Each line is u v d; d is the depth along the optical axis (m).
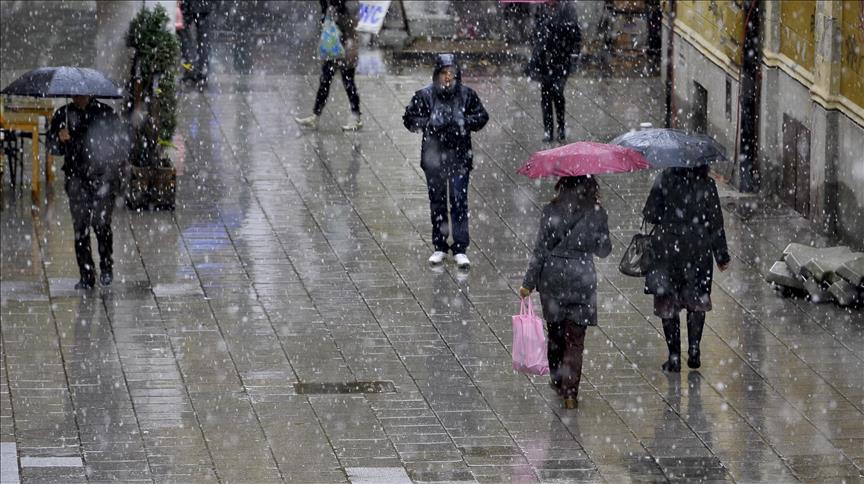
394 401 30.30
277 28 63.16
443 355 32.69
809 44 41.25
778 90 43.34
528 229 40.78
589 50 58.38
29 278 36.84
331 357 32.50
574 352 29.66
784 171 43.19
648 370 31.78
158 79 42.12
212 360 32.22
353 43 48.91
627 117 51.53
